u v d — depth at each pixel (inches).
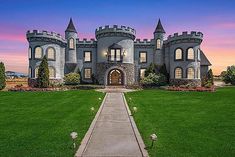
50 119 605.9
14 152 372.8
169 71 1785.2
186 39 1646.2
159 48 1852.9
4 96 1104.8
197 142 423.2
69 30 1834.4
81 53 1861.5
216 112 700.0
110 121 590.6
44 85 1465.3
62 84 1726.1
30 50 1697.8
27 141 424.8
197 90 1354.6
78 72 1839.3
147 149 386.3
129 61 1736.0
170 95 1136.2
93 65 1856.5
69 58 1838.1
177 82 1675.7
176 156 359.6
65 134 469.1
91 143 415.8
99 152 373.1
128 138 445.7
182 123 563.2
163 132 486.9
